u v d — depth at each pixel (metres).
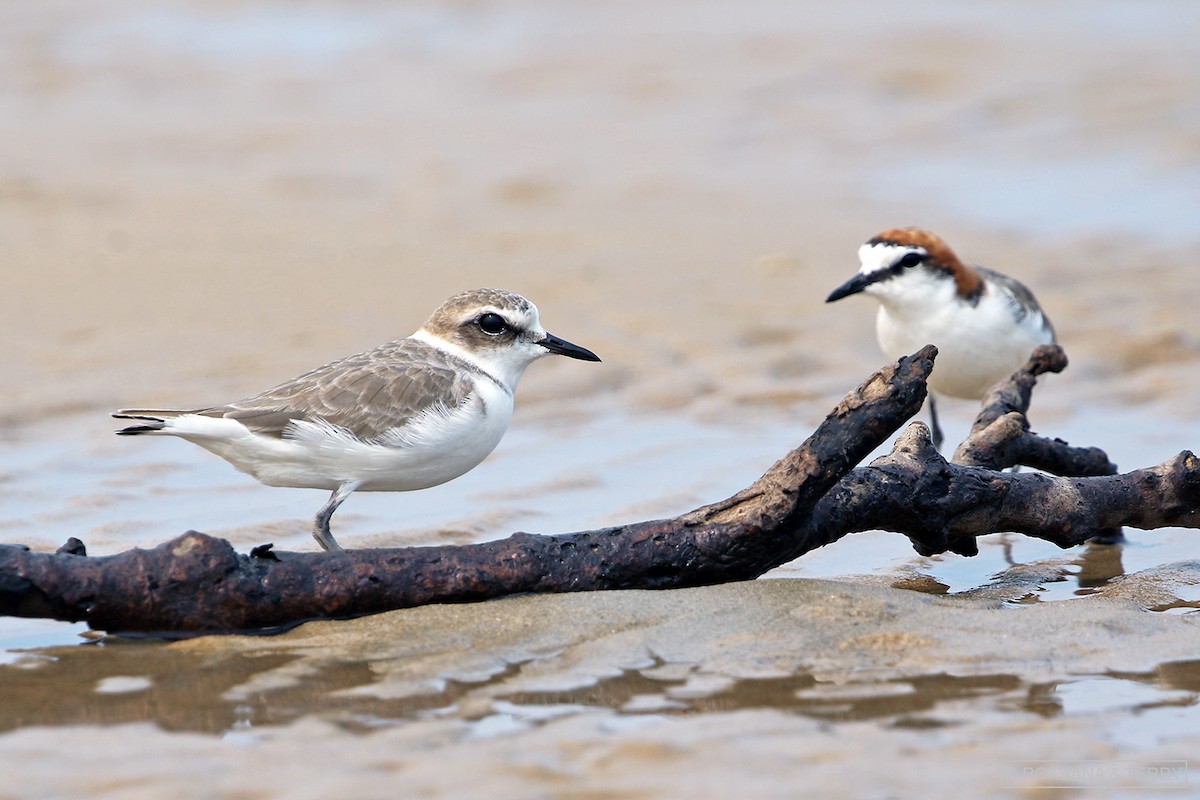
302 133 26.67
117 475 12.59
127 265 19.25
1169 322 17.28
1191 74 29.08
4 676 8.11
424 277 18.92
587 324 17.31
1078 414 14.76
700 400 15.27
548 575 9.06
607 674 7.96
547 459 13.42
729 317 17.58
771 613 8.77
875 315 17.80
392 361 10.52
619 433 14.22
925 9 35.47
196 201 22.55
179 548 8.66
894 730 7.25
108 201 22.42
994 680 7.88
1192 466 9.85
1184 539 11.09
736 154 26.28
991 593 9.78
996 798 6.56
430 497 12.34
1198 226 21.84
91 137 26.19
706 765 6.85
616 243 20.80
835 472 8.89
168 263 19.38
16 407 14.36
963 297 13.77
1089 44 31.78
